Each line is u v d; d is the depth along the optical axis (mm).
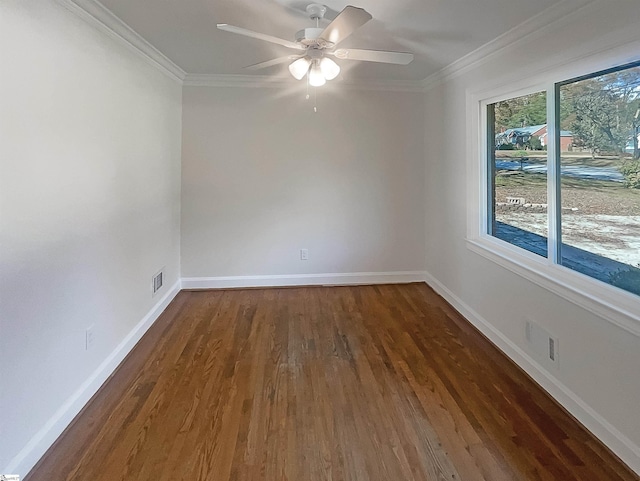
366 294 4496
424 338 3369
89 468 1908
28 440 1898
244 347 3205
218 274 4699
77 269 2330
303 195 4695
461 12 2475
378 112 4684
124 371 2826
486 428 2207
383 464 1945
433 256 4633
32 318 1926
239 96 4516
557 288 2438
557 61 2441
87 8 2344
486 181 3543
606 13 2064
